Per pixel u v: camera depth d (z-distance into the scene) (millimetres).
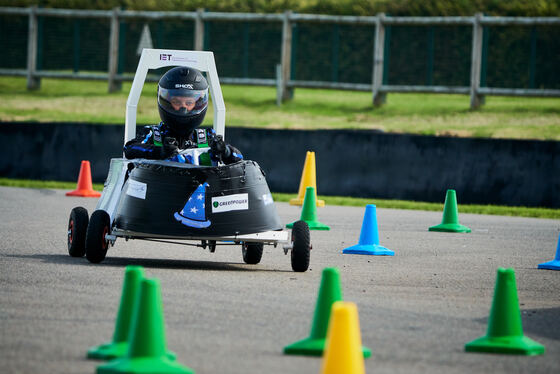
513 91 72562
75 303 19234
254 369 14203
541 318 19719
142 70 28438
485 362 15234
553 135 67438
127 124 28359
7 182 56688
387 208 49719
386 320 18594
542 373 14641
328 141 54000
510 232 39219
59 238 31500
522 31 76062
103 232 24875
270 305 19688
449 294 22375
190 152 25734
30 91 85875
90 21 84938
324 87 78250
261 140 55094
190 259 27625
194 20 80250
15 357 14617
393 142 52719
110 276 22844
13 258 25906
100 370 13477
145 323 13359
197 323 17562
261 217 24234
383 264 27719
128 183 24531
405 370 14477
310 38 81000
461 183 51344
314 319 15367
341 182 53781
